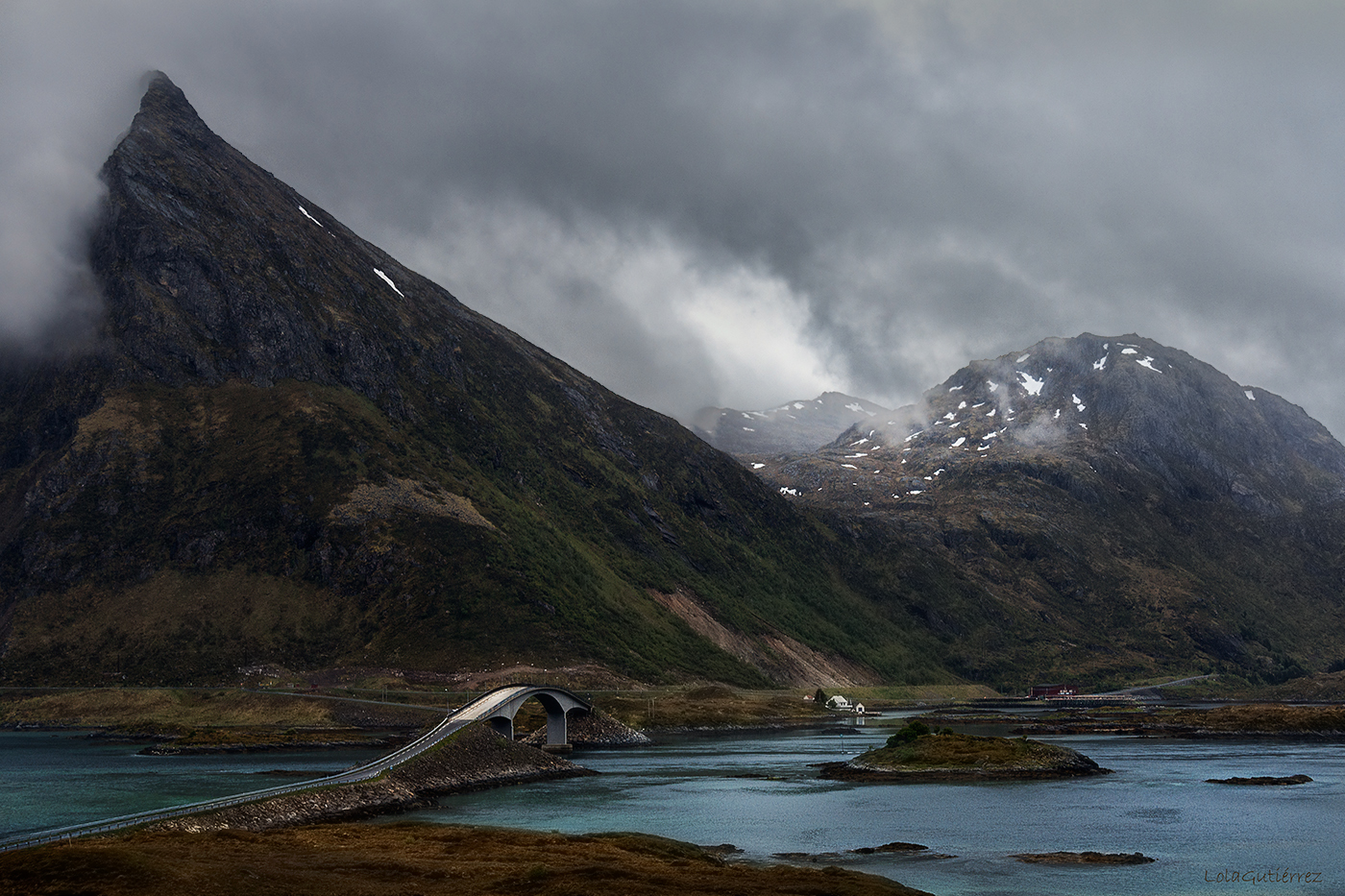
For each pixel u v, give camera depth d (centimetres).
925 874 9481
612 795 14950
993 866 9825
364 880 7969
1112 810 13525
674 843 10219
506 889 7756
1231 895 8675
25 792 14675
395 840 9956
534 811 13262
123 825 9594
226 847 9112
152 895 7069
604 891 7688
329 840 9856
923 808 13738
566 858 9081
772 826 12256
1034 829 12062
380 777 13812
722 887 7894
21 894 7081
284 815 11269
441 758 15812
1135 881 9238
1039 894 8662
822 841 11238
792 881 8231
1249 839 11350
